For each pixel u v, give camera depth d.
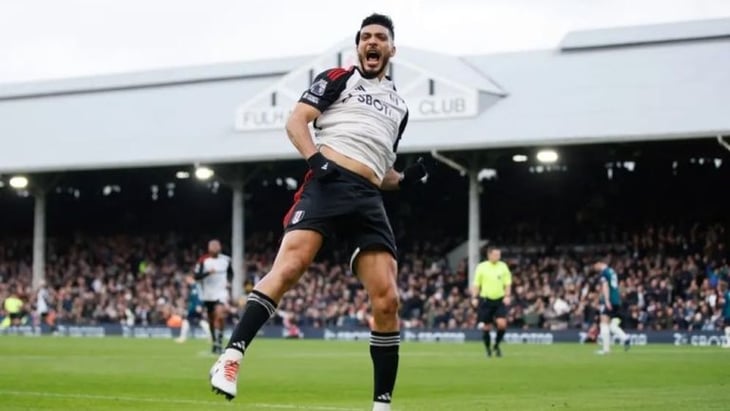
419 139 39.53
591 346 32.56
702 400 12.52
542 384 15.77
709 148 41.59
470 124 39.53
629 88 39.50
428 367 20.47
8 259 54.78
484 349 29.89
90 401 11.82
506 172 47.81
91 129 48.78
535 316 38.56
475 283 25.33
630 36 43.03
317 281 44.06
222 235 52.69
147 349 28.27
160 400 12.10
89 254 52.84
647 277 39.19
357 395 13.54
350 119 7.70
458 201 48.72
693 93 38.19
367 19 7.84
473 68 43.66
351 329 40.53
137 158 44.84
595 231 44.78
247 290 44.34
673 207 44.56
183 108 48.78
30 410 10.70
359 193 7.59
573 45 43.47
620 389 14.59
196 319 43.03
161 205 54.81
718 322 35.12
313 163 7.47
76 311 47.94
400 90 40.72
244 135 44.03
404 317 41.91
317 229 7.50
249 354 26.08
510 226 46.88
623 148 42.06
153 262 51.28
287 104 43.31
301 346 31.80
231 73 51.59
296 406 11.42
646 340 35.66
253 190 53.09
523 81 41.97
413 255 47.25
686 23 42.75
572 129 37.69
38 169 46.41
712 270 38.16
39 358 22.89
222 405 11.43
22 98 54.09
